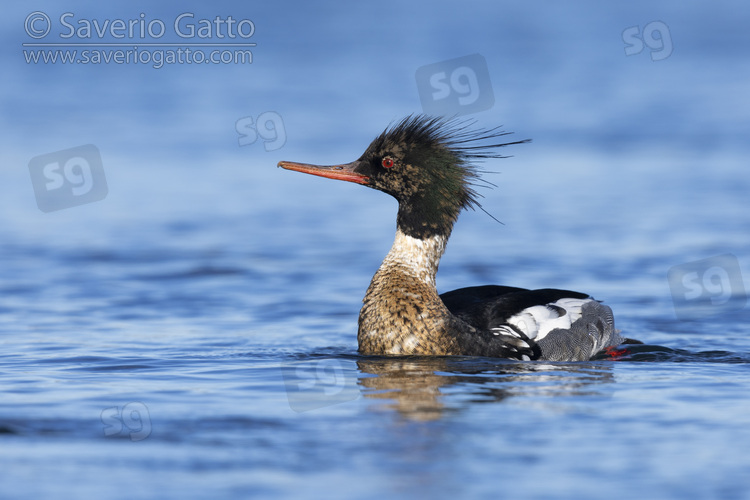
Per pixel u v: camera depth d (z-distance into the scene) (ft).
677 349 40.16
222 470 24.04
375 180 39.24
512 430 27.04
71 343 40.34
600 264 57.77
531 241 64.28
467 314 38.70
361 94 118.42
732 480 23.32
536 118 108.06
